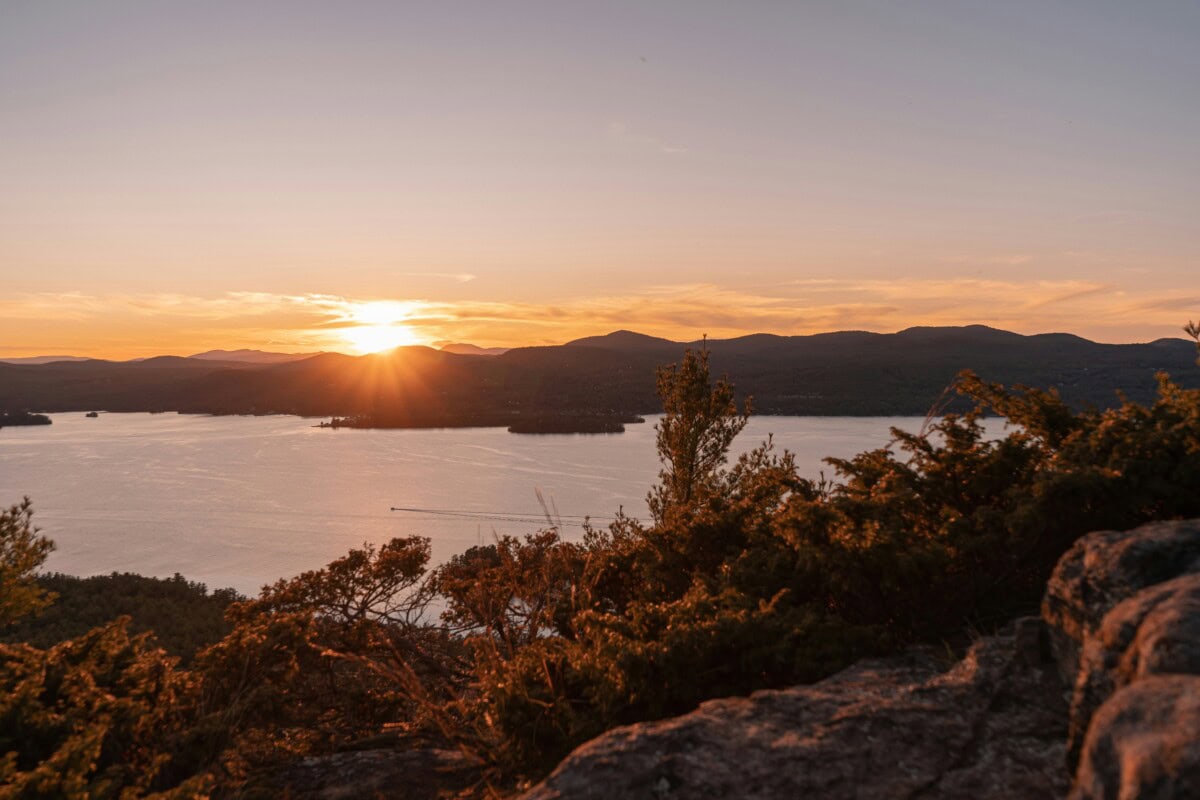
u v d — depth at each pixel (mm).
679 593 6117
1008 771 2852
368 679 8328
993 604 4598
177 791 4770
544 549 7422
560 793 2930
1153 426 4754
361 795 5254
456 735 5262
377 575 9148
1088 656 2744
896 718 3244
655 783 2910
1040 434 5508
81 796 4734
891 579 4504
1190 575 2748
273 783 5719
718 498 6641
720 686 4219
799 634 4238
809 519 4973
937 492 5250
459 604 8094
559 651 4883
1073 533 4492
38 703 5551
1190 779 1668
